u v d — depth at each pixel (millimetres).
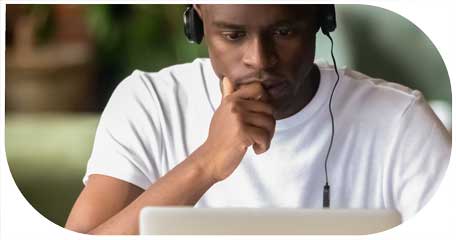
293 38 1683
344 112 1956
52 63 3812
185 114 2012
